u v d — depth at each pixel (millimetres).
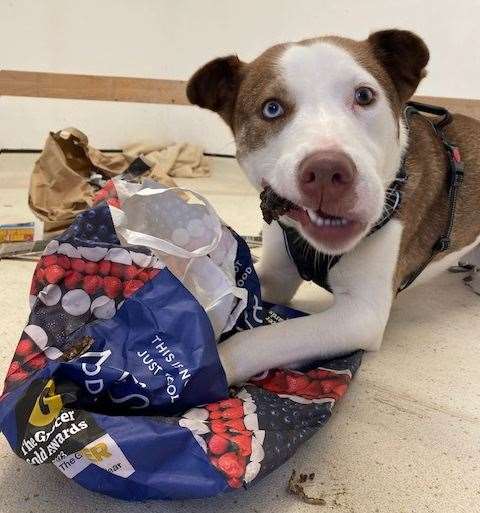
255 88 359
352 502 289
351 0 1088
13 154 1138
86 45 1142
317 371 353
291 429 295
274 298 485
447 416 367
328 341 357
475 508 292
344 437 339
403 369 420
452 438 346
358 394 385
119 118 1204
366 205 293
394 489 300
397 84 386
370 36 378
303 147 296
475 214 485
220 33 1165
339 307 377
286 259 459
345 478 305
